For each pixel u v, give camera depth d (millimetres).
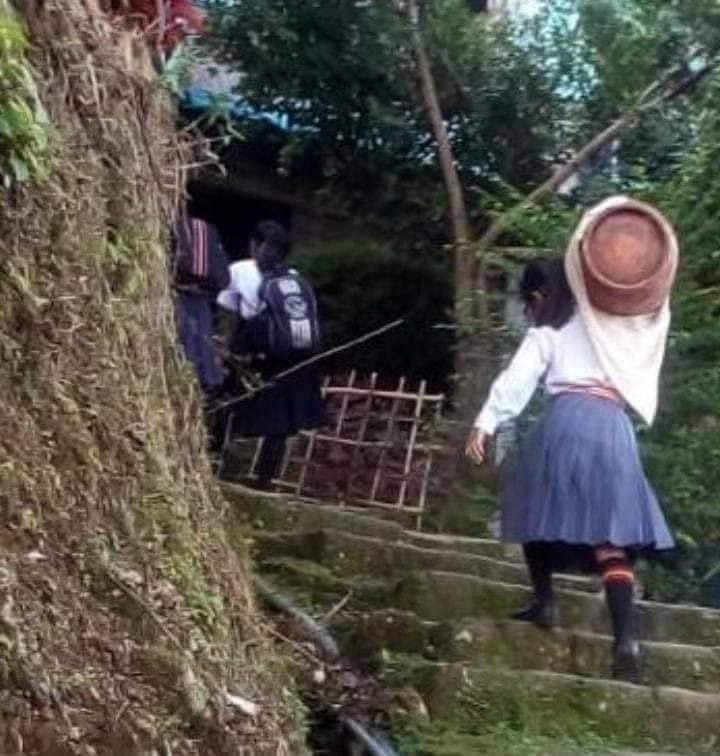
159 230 4258
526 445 6156
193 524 3842
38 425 3350
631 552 6090
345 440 10422
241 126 12250
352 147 12359
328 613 6391
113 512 3438
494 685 5695
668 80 11156
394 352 12680
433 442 9969
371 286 12781
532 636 6160
